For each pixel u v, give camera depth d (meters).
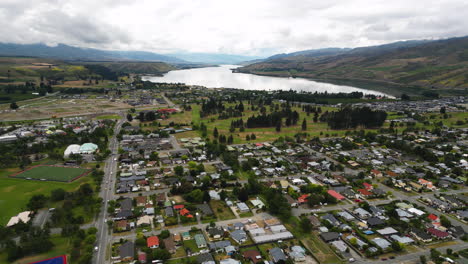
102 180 148.25
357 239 101.00
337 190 138.62
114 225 107.06
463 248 98.12
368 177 158.38
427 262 88.62
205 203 125.12
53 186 139.88
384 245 97.75
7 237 97.75
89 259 87.25
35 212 114.69
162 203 123.94
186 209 118.44
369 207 121.06
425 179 155.12
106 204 123.06
